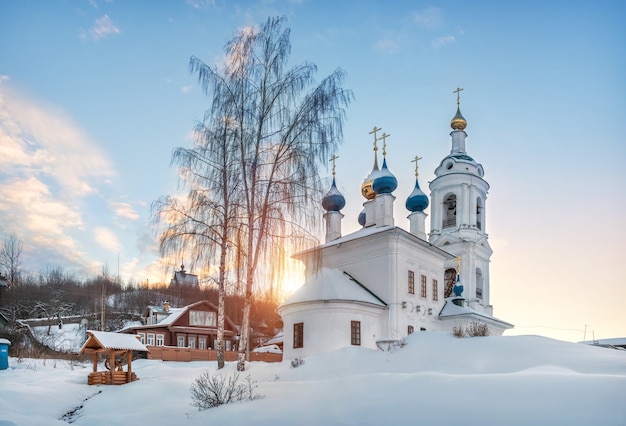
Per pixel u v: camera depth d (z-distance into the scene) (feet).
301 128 72.43
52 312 255.70
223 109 73.26
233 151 72.69
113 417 50.01
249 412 43.27
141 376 74.79
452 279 162.81
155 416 47.65
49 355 142.00
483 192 179.73
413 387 43.32
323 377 62.49
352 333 105.81
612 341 137.08
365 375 50.26
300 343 105.70
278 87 73.97
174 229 71.05
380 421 35.22
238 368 69.51
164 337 192.13
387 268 116.98
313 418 38.55
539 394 36.42
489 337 67.31
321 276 111.55
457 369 58.70
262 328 222.07
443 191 175.63
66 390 63.16
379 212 136.87
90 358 130.82
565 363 55.47
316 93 72.90
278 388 51.85
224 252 72.23
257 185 72.02
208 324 200.44
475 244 166.71
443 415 34.47
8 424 42.86
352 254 124.67
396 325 112.78
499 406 34.86
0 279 209.26
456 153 182.19
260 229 71.36
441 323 132.05
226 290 73.41
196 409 48.03
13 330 168.45
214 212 71.77
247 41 75.31
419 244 124.98
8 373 80.43
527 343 64.39
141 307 286.05
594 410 31.73
